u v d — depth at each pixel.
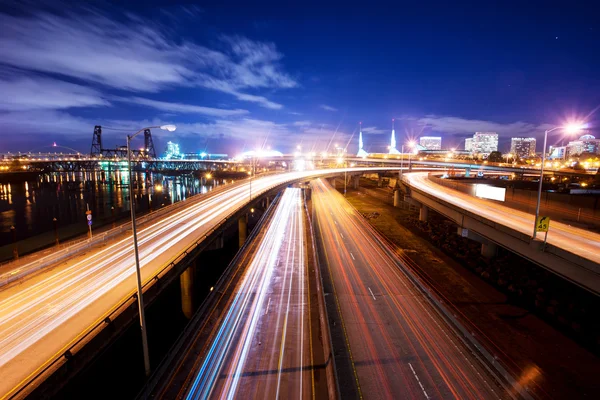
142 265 30.36
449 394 20.05
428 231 64.94
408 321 28.33
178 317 37.16
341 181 192.12
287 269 38.47
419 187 77.88
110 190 179.50
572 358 25.91
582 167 144.00
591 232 36.56
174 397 18.59
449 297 36.19
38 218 102.19
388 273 39.28
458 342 25.45
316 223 66.62
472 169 160.62
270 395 18.98
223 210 57.12
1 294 24.56
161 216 52.78
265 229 58.12
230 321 26.81
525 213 48.47
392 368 22.30
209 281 46.03
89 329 19.52
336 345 24.67
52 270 29.25
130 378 25.62
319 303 29.91
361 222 69.88
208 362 21.67
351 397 19.64
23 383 15.35
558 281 40.38
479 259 47.69
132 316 22.64
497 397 19.89
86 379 24.39
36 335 19.34
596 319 31.73
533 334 29.23
